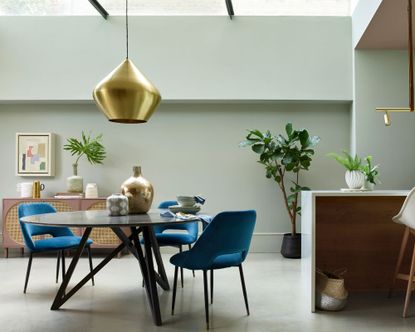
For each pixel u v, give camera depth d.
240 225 2.68
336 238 3.70
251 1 5.73
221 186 5.86
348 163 3.52
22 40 5.61
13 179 5.86
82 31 5.61
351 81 5.56
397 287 3.70
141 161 5.89
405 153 5.40
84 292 3.64
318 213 3.70
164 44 5.60
